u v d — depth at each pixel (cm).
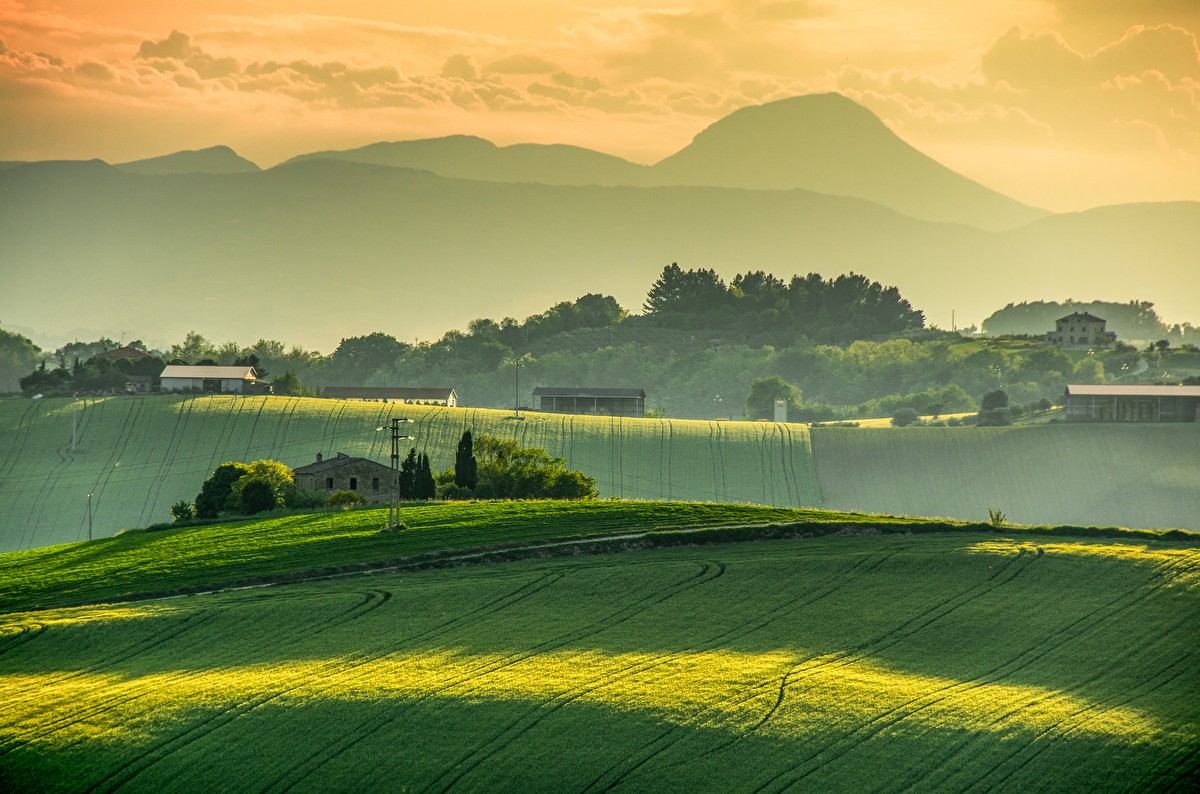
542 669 10031
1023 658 10262
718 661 10175
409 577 13025
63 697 9794
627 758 8538
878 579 12444
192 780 8519
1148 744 8619
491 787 8288
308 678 9975
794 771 8344
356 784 8388
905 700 9319
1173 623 10956
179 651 10869
